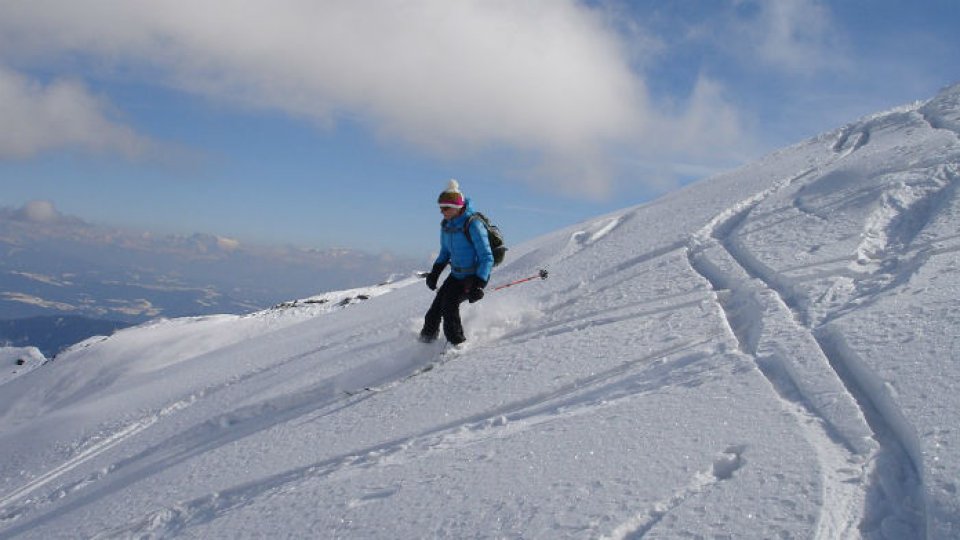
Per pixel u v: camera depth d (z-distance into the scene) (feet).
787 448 10.09
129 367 58.29
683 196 45.03
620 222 43.86
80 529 17.60
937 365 11.22
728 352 14.98
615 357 17.33
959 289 14.37
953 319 12.76
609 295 24.66
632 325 19.90
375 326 34.68
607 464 11.09
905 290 15.48
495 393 17.37
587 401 14.84
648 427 12.12
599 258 32.55
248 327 66.13
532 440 13.15
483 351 22.20
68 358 63.52
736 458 10.34
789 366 13.28
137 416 33.65
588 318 22.41
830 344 14.12
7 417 55.21
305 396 24.08
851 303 16.15
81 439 33.04
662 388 14.08
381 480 13.51
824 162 38.11
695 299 20.86
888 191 25.04
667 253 28.48
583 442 12.27
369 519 11.82
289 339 41.52
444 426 16.17
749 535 8.29
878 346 12.71
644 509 9.42
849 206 25.32
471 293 22.58
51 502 23.80
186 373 41.75
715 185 44.34
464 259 23.18
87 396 52.34
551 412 14.89
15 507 24.86
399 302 42.22
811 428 10.69
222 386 33.83
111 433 31.99
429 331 23.84
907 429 9.81
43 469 30.42
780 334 15.28
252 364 36.47
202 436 24.13
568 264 34.19
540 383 17.02
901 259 18.44
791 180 36.09
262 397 25.46
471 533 10.23
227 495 16.06
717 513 8.87
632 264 28.89
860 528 8.26
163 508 16.30
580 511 9.83
